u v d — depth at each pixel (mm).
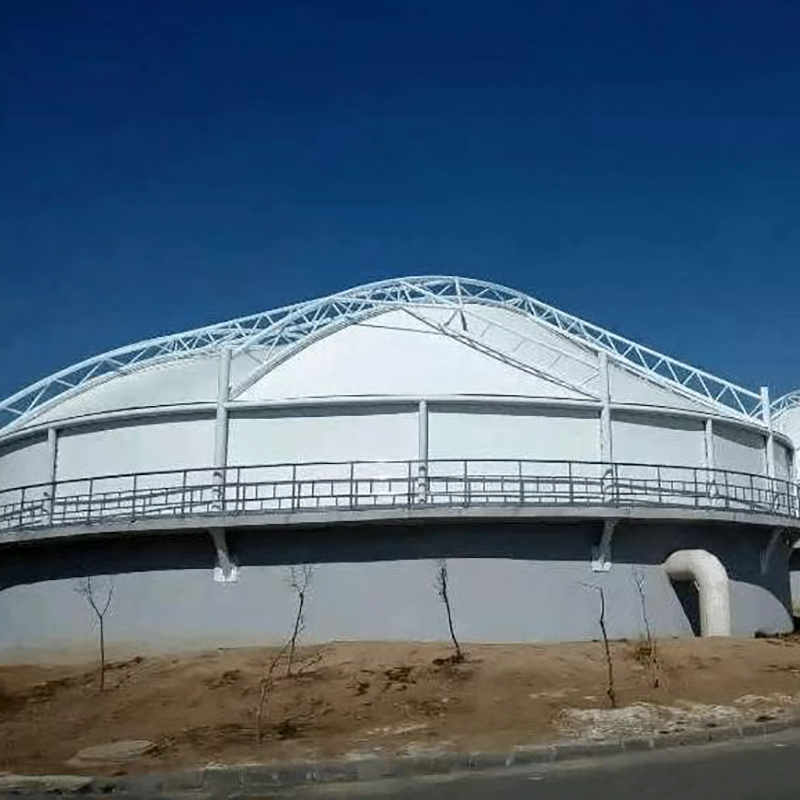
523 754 14852
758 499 36594
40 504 34469
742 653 25016
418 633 29422
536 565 30344
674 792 12117
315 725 17922
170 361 40719
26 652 32906
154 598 30797
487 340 38781
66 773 14711
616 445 33438
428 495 29969
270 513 29328
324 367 34594
